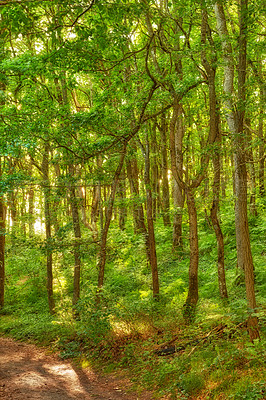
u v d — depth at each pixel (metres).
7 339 12.85
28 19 5.96
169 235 20.97
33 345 11.98
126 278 16.50
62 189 11.69
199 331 7.74
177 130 16.80
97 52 7.32
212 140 9.03
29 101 10.16
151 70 10.53
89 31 6.49
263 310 6.59
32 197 20.69
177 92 9.48
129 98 10.22
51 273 15.60
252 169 16.33
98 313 9.33
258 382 5.00
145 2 6.88
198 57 9.86
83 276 17.48
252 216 17.80
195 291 9.67
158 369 7.38
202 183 9.75
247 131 14.98
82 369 9.12
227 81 11.49
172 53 9.31
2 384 7.58
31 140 9.80
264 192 18.30
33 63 8.96
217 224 10.83
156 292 12.35
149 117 10.41
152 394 6.59
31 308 16.38
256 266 12.83
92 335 9.47
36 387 7.51
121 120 10.65
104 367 8.85
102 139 10.98
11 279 20.80
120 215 23.92
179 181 9.44
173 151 9.34
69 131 9.98
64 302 14.08
